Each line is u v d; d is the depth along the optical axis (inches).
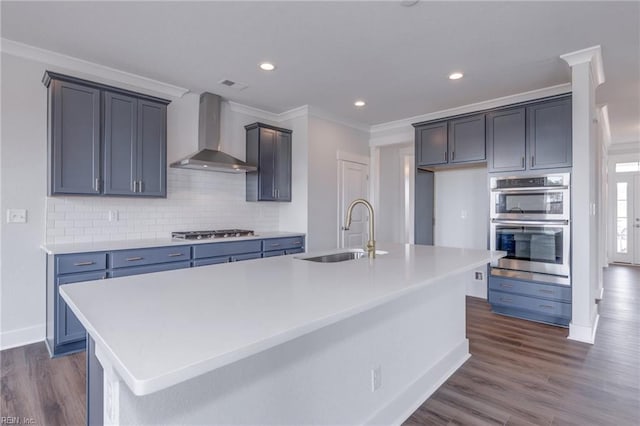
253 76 138.2
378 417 70.0
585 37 107.1
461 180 186.5
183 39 108.3
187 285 56.5
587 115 118.3
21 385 89.1
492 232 150.7
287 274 65.6
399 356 77.5
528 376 95.2
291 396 53.0
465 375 96.0
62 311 104.9
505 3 89.5
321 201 189.6
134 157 128.9
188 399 40.5
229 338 33.6
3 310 111.2
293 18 96.6
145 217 144.3
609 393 86.0
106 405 41.6
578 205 121.6
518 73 134.2
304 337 55.0
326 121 192.4
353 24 99.8
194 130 159.5
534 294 138.8
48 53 116.4
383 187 234.8
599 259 180.1
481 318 145.7
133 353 30.0
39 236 117.9
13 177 112.9
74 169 115.4
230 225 174.2
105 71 129.6
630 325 136.3
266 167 176.4
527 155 140.8
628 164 282.7
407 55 119.3
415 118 197.5
